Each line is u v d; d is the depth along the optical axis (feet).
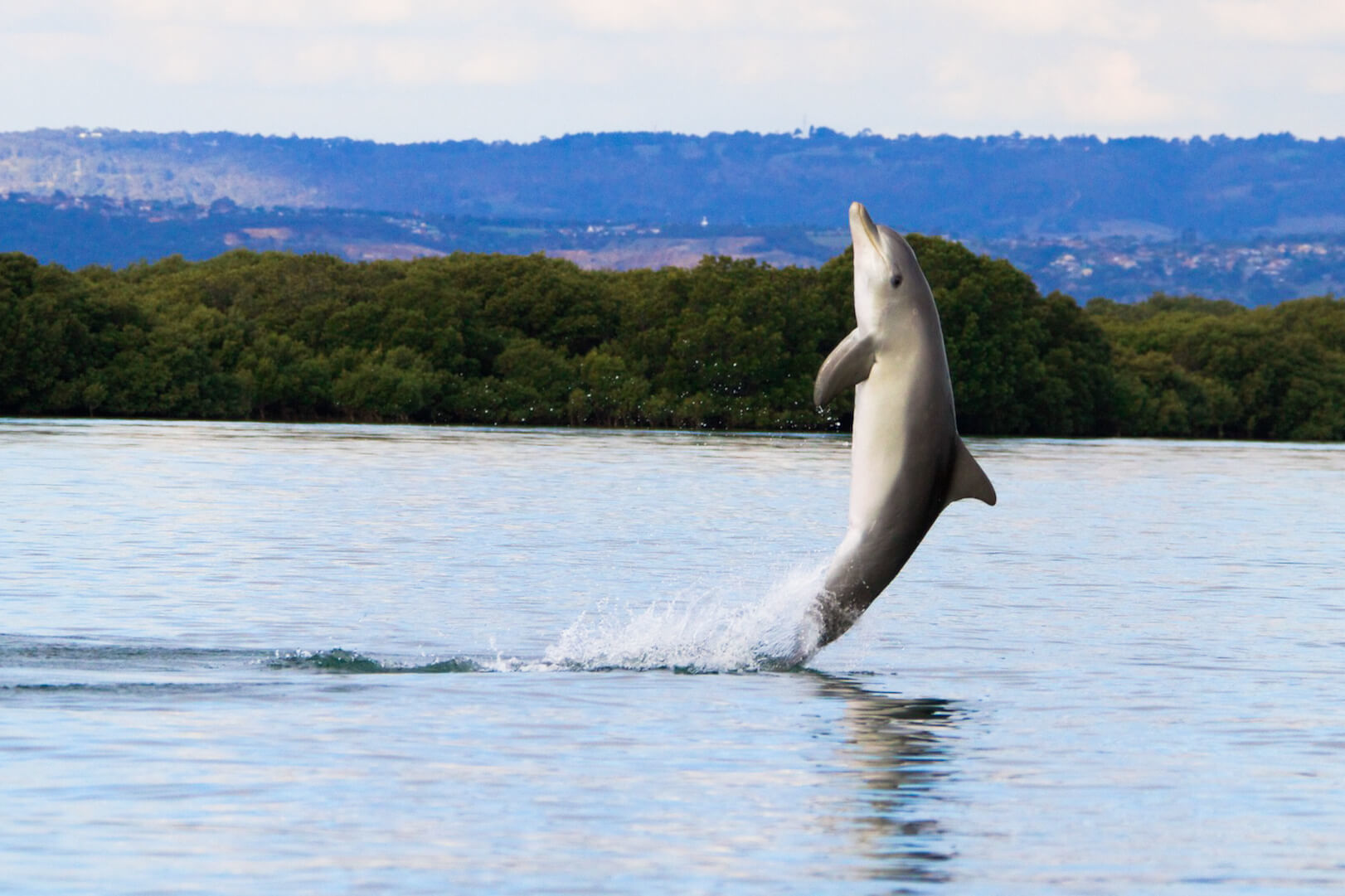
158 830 101.40
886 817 107.34
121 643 169.37
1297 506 410.52
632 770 117.91
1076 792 114.73
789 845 101.24
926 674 160.66
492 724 131.95
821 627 139.74
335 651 166.71
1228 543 309.63
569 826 104.01
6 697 138.72
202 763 116.88
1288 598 224.94
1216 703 147.74
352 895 90.99
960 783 116.26
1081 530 333.21
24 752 119.14
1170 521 359.66
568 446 626.64
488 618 194.70
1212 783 117.60
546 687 148.97
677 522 324.60
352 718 133.18
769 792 112.98
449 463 499.51
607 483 427.33
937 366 136.46
